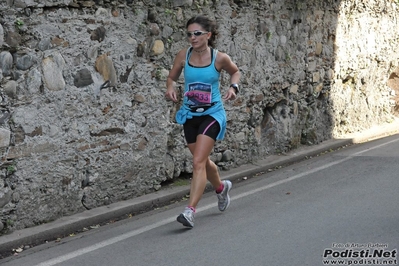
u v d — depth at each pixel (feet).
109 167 37.11
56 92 33.71
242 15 47.91
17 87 31.83
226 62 32.35
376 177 44.60
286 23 53.11
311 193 40.42
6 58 31.17
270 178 46.21
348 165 49.96
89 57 35.47
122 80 37.65
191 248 29.71
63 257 29.12
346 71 63.36
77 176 35.22
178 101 41.93
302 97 56.49
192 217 32.12
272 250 28.96
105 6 36.29
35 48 32.58
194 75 32.12
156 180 40.42
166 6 40.42
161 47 40.19
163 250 29.60
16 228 32.09
